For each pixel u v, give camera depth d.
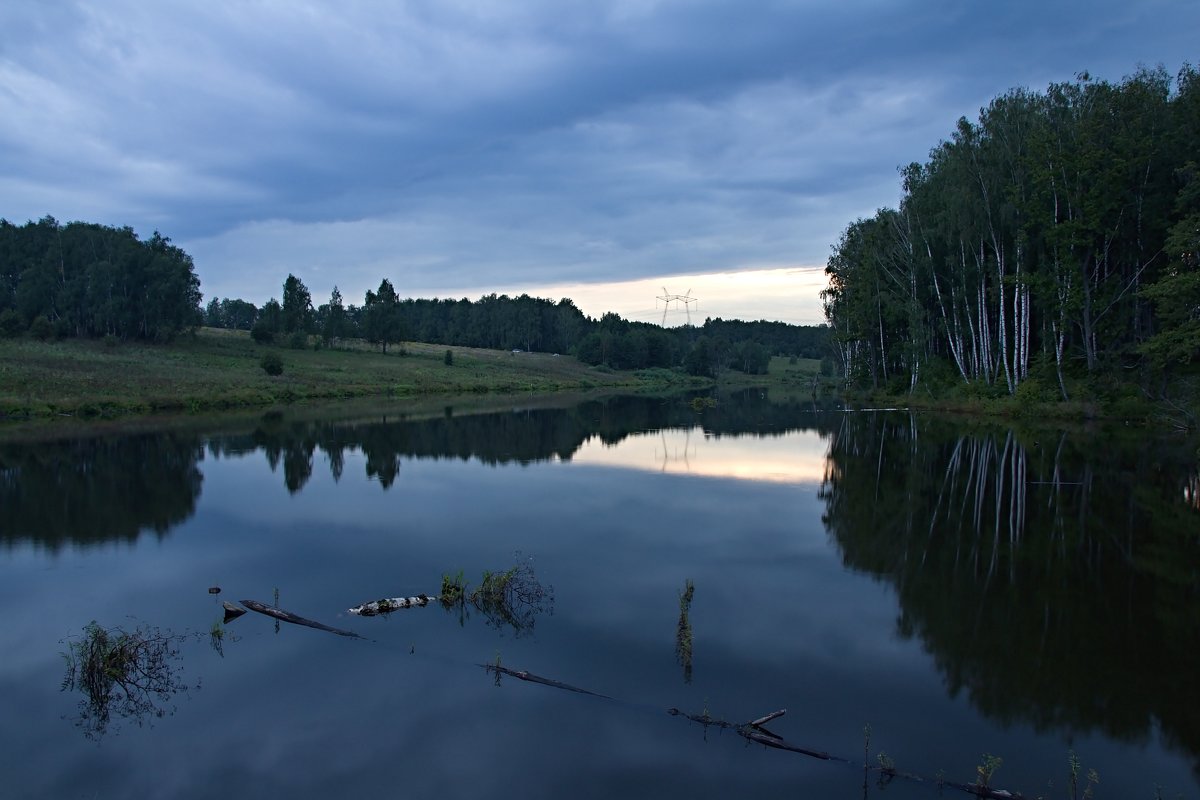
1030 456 26.80
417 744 7.97
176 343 94.44
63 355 71.56
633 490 22.61
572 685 9.30
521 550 15.68
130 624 11.67
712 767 7.43
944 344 56.81
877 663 9.90
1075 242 36.84
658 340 142.88
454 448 33.03
